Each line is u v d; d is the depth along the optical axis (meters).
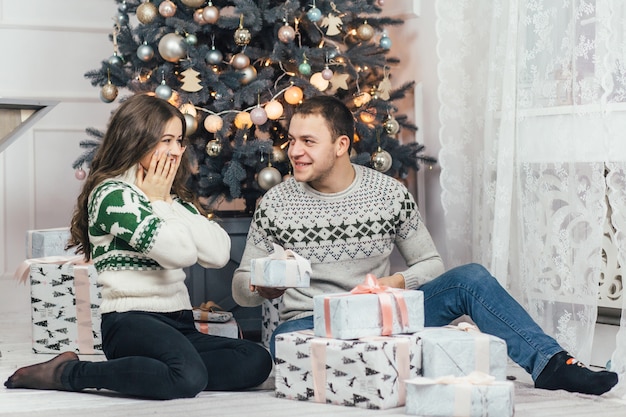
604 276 2.88
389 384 2.21
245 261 2.75
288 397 2.37
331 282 2.71
